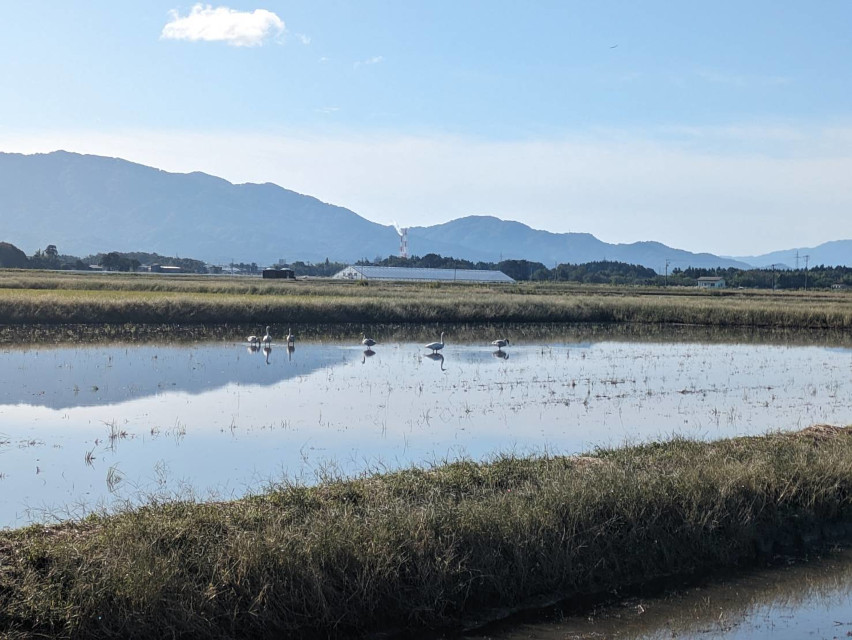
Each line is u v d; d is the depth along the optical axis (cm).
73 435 1562
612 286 10794
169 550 813
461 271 13012
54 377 2270
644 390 2272
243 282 7906
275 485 1062
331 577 828
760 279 14175
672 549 1005
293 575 811
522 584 900
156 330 3734
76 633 721
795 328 4791
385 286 8200
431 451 1460
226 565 804
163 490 1176
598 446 1508
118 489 1195
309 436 1580
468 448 1491
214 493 1155
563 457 1266
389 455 1423
